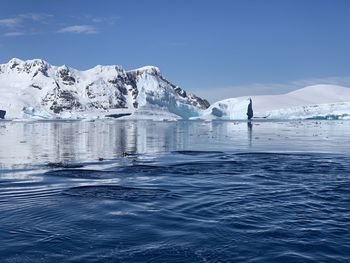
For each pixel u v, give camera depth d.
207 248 11.77
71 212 15.55
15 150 40.19
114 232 13.18
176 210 15.65
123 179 22.89
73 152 38.41
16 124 125.69
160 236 12.75
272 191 18.86
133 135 66.56
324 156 34.28
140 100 170.75
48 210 15.85
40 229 13.53
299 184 20.66
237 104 158.12
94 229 13.49
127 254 11.43
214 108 156.62
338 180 21.84
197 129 89.44
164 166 28.00
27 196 18.36
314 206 15.95
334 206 15.95
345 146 44.47
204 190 19.38
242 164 29.06
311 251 11.47
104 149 41.62
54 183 21.67
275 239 12.36
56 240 12.52
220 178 22.97
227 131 80.06
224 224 13.78
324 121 147.50
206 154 36.44
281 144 47.72
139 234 12.96
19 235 12.95
